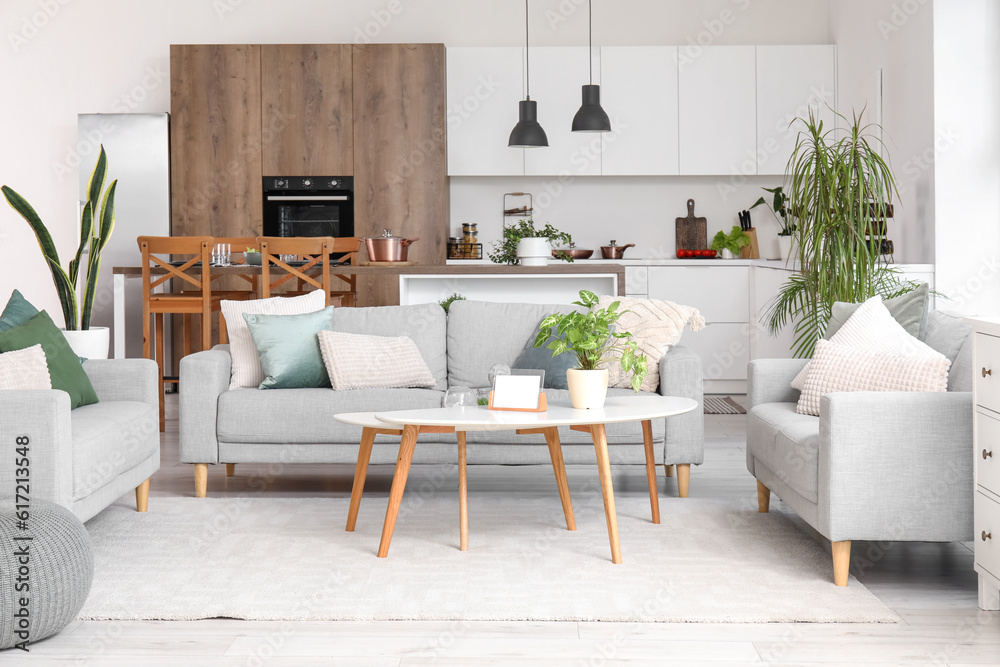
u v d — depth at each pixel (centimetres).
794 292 502
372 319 419
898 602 253
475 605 248
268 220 686
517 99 698
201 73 681
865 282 448
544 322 307
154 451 350
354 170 685
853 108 638
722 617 239
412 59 681
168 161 685
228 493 381
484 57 696
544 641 226
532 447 362
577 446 361
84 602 238
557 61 695
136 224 681
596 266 534
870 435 258
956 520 257
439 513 345
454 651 220
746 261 677
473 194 736
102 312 685
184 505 358
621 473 418
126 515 342
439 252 687
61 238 731
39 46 727
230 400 367
